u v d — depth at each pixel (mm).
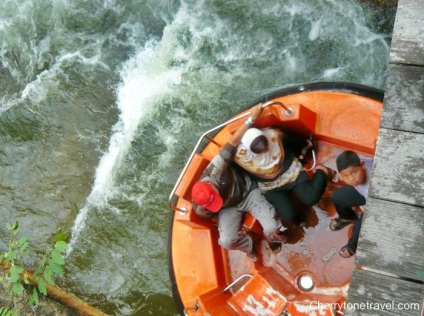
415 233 2541
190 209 4180
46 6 6477
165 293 5379
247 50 5758
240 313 3938
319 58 5543
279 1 5738
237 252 4355
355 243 3896
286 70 5605
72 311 5406
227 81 5730
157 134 5816
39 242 5820
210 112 5699
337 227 4188
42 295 5402
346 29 5492
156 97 5918
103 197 5809
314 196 3889
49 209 5930
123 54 6180
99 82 6172
